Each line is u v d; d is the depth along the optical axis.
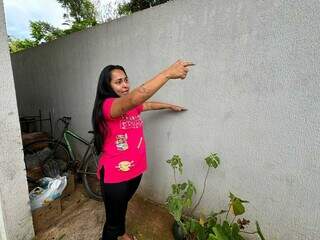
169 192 2.60
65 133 3.45
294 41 1.57
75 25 5.92
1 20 1.85
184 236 2.09
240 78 1.86
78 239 2.29
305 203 1.67
